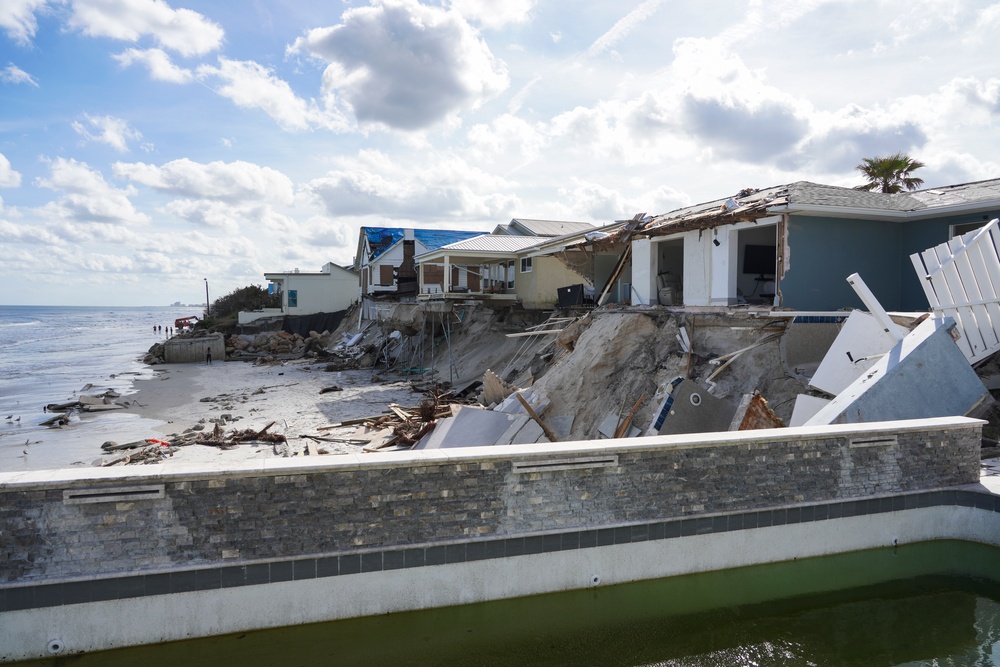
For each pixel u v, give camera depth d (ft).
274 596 19.17
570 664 19.58
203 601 18.66
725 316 50.70
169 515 18.43
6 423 71.31
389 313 136.36
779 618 22.48
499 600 21.04
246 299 243.19
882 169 97.25
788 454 24.29
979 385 33.17
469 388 81.82
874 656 20.01
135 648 18.28
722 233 55.98
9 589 17.33
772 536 24.02
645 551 22.45
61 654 17.78
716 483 23.32
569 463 21.54
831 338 47.11
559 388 53.93
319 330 188.03
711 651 20.34
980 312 37.68
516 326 97.81
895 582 25.63
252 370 128.47
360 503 19.83
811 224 49.93
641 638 21.01
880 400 31.40
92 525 17.92
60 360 161.68
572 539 21.65
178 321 248.11
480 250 102.32
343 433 60.49
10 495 17.37
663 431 36.50
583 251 80.79
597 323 61.82
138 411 78.79
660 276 68.39
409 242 166.09
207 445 56.03
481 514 20.86
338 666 19.51
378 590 19.98
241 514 18.92
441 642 20.44
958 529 26.71
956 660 19.80
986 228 37.17
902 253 53.01
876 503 25.50
